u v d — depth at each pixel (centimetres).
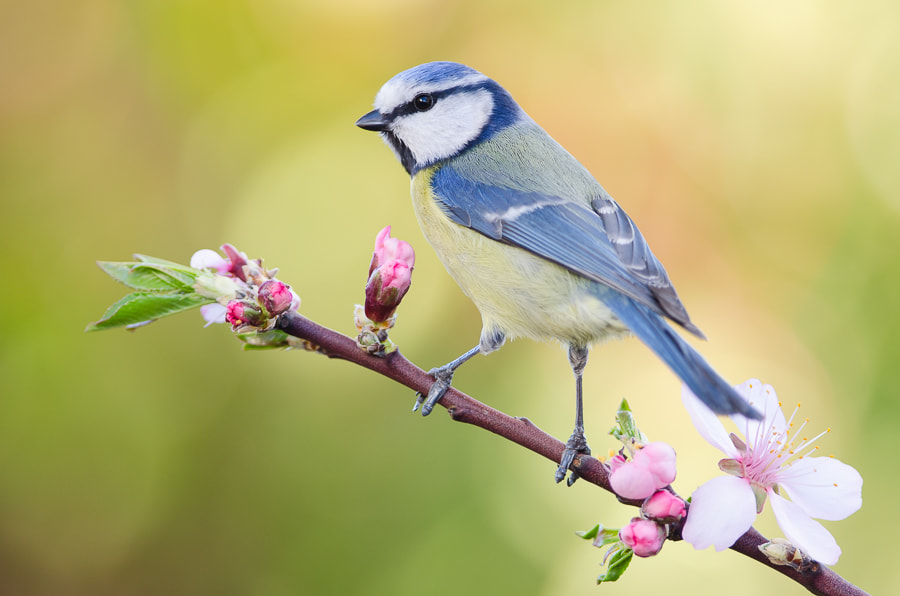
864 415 1009
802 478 471
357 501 1001
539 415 1042
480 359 1091
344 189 1202
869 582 953
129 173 1163
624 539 450
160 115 1178
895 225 1076
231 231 1180
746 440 482
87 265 1118
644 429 1036
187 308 477
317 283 1184
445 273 1167
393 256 516
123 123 1172
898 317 1037
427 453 1006
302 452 1027
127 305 465
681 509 452
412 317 1156
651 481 448
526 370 1070
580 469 518
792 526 457
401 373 523
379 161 1210
